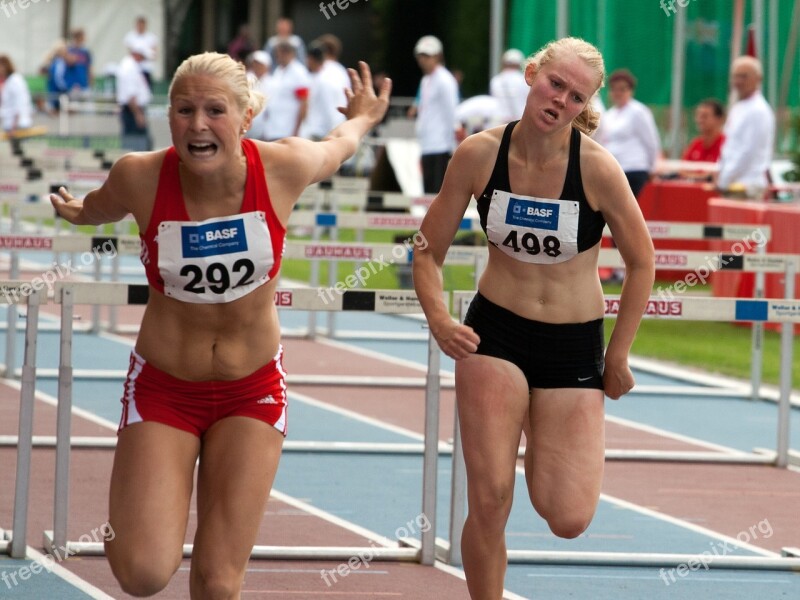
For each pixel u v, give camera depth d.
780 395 28.58
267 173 14.26
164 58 124.12
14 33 120.75
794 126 58.22
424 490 20.28
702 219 55.19
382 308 22.05
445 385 36.25
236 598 14.05
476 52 112.69
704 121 57.47
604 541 22.27
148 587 13.67
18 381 34.94
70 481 24.69
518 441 15.81
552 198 15.53
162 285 14.31
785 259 31.88
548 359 15.83
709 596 19.30
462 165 15.84
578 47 15.20
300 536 21.67
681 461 28.73
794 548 21.64
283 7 126.88
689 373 40.16
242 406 14.54
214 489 14.29
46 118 97.50
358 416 32.41
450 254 33.31
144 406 14.41
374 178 63.75
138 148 96.06
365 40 126.50
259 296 14.44
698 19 68.12
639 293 15.79
